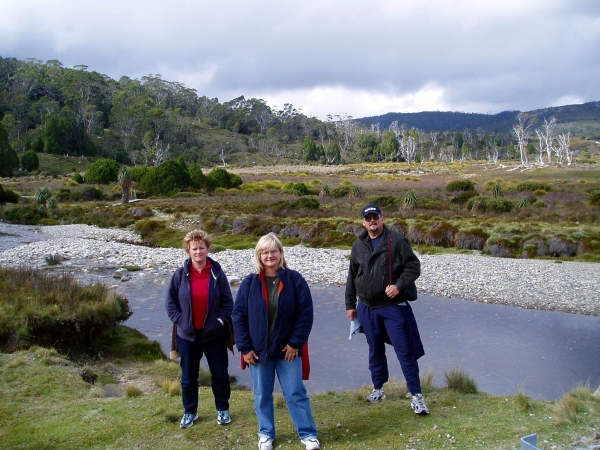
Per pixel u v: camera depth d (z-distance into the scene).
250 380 6.71
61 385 5.34
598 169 72.81
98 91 126.25
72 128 94.50
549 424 3.86
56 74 130.00
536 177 61.16
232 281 13.59
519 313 10.51
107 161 55.41
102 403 4.77
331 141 166.00
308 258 17.36
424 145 171.12
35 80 119.00
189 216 27.98
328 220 24.02
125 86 150.25
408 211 28.83
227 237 22.58
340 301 11.48
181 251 19.44
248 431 3.92
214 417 4.27
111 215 29.77
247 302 3.66
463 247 19.81
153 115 119.50
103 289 8.91
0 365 5.74
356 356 7.62
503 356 7.65
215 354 4.11
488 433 3.70
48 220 29.16
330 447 3.58
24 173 70.19
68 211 31.53
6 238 22.27
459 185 42.50
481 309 10.85
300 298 3.63
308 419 3.62
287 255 17.95
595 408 4.18
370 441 3.66
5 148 66.50
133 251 18.80
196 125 147.25
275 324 3.60
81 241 21.20
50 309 7.37
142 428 4.04
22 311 7.07
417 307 11.01
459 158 145.38
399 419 4.10
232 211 29.22
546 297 11.88
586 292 12.35
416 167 99.31
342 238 21.03
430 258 17.42
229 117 159.38
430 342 8.41
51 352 6.38
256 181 62.19
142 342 7.92
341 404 4.64
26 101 107.62
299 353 3.69
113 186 50.69
